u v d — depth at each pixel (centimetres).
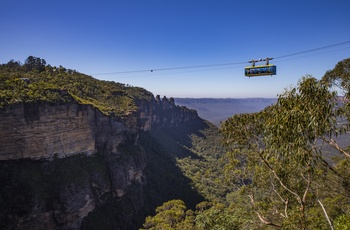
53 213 4947
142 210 7319
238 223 2125
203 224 2280
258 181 2186
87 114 6412
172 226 4850
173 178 10162
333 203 2581
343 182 2061
